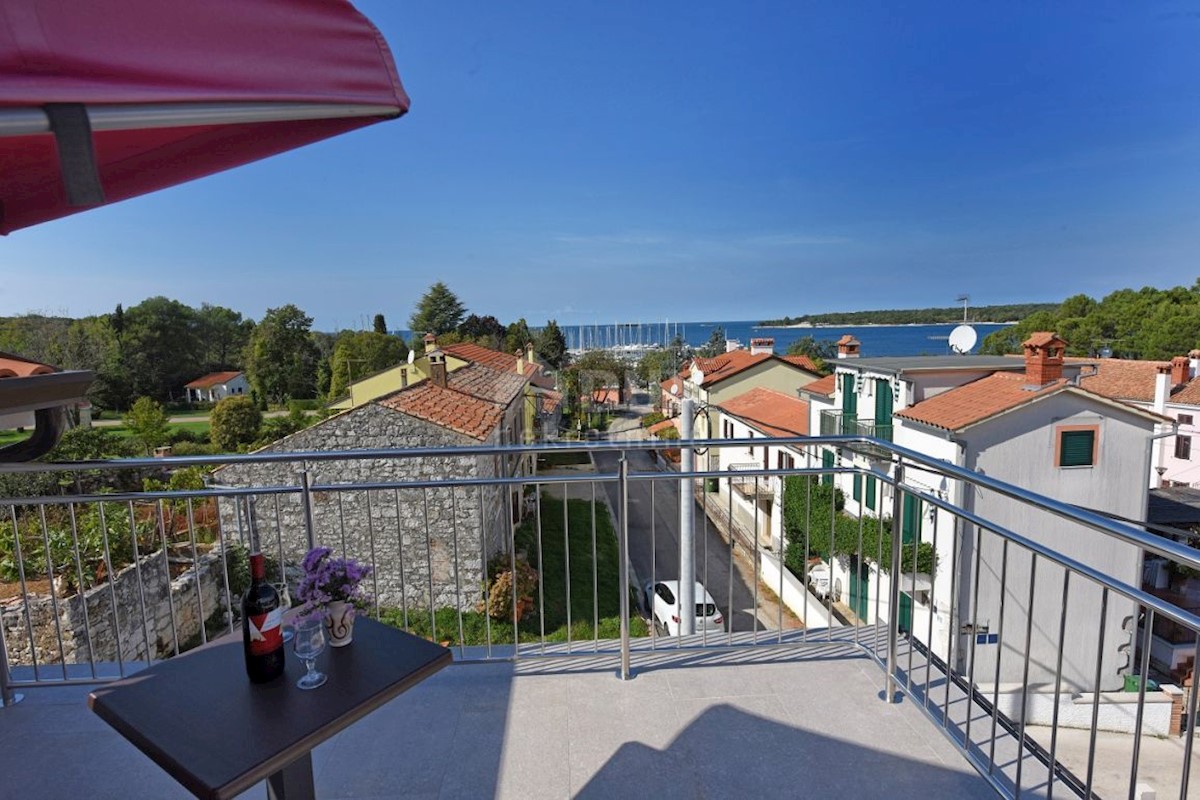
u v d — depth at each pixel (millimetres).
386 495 10133
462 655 2895
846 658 2887
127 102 958
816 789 2049
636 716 2453
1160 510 14883
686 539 4949
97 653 6879
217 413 25984
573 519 16109
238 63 1098
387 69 1332
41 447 2094
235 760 1275
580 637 9281
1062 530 10195
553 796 2031
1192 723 1417
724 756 2215
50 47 897
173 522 9352
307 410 39969
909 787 2055
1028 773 2088
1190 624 1376
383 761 2207
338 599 1707
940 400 11422
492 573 10148
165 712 1448
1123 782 8492
